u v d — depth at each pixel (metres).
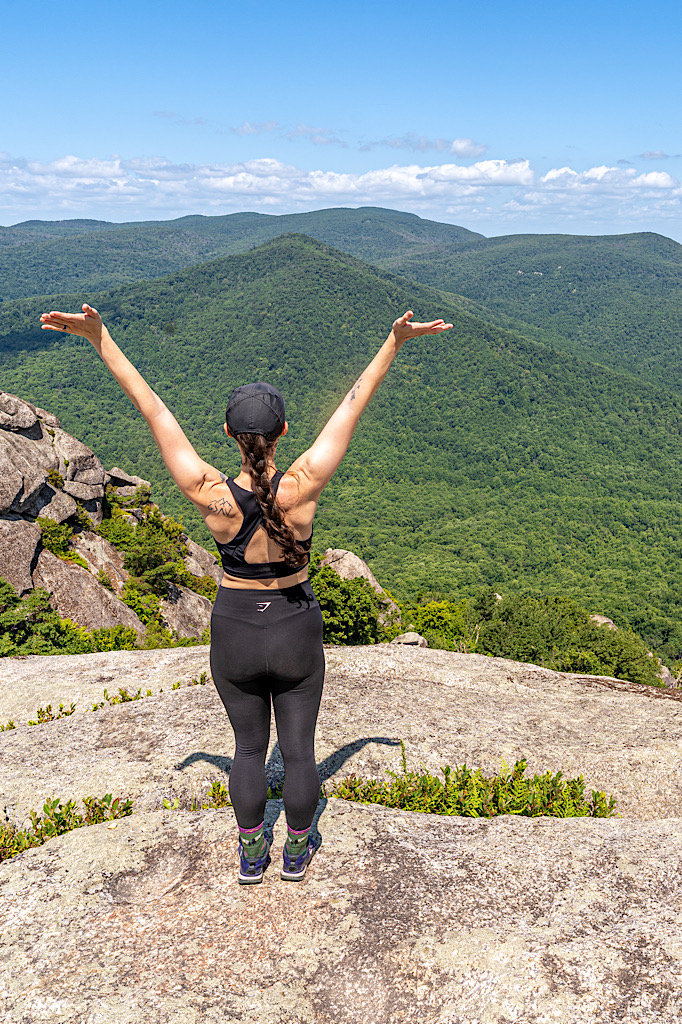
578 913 3.05
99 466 43.97
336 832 3.65
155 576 40.69
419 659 8.40
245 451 2.76
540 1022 2.53
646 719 6.62
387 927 2.95
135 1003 2.59
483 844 3.62
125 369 2.80
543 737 6.25
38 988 2.68
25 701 7.75
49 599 32.91
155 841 3.64
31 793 4.91
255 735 3.15
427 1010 2.61
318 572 37.84
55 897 3.20
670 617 127.50
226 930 2.96
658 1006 2.56
